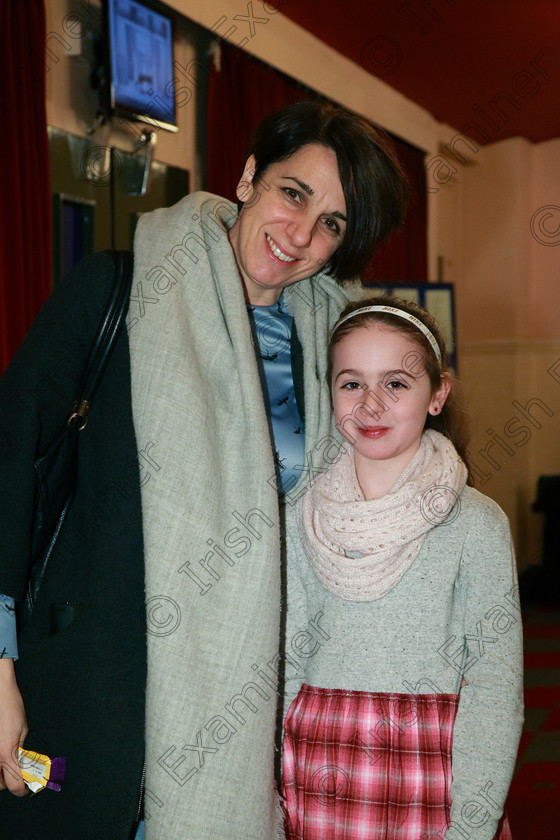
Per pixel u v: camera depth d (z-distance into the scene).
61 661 1.08
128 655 1.08
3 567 1.01
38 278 2.70
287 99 3.99
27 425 1.05
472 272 6.20
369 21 3.88
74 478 1.12
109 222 3.15
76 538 1.12
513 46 4.18
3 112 2.54
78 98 2.98
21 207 2.62
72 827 1.06
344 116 1.20
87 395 1.12
